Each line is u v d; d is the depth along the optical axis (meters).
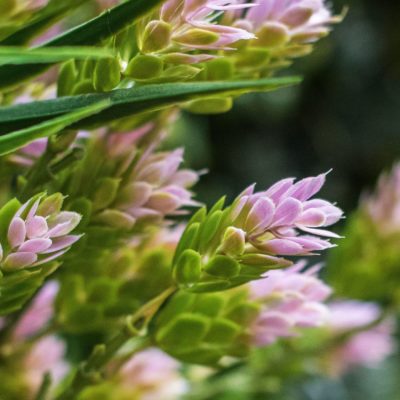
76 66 0.52
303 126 2.65
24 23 0.50
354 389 1.81
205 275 0.51
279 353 0.84
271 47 0.53
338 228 1.93
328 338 0.82
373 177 2.71
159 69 0.48
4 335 0.61
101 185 0.53
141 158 0.54
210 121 2.50
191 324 0.55
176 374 0.63
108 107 0.47
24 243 0.48
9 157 0.54
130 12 0.47
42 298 0.63
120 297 0.59
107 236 0.54
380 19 2.70
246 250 0.50
